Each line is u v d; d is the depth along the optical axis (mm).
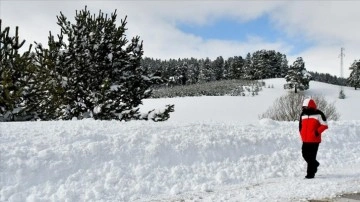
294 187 7066
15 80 14133
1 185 6387
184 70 141250
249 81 95750
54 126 9289
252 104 64062
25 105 14562
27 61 14258
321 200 6086
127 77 16828
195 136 9539
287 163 9562
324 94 81812
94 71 16203
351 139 12531
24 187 6473
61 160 7273
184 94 82875
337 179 7852
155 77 17656
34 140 7918
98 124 9930
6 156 7008
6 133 8148
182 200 6418
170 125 10328
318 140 8039
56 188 6617
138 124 10219
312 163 8047
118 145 8258
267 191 6836
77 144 7957
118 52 16703
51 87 15258
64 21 16734
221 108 61062
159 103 67875
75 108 15914
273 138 10695
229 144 9570
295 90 82375
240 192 6871
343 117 54031
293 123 13961
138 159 8023
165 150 8562
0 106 13805
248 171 8672
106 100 15742
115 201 6488
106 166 7496
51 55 15594
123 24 17109
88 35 16328
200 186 7398
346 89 90812
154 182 7391
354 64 95062
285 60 143375
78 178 6984
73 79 15898
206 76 136375
